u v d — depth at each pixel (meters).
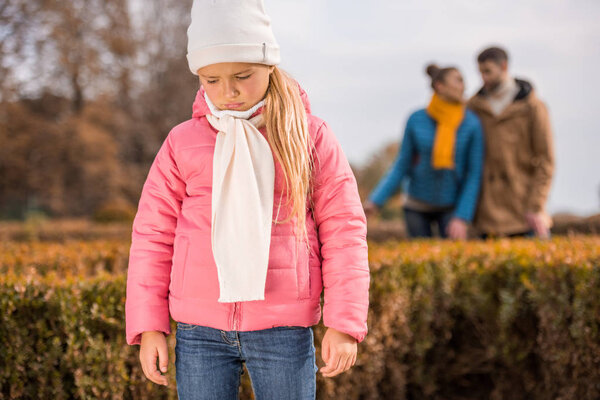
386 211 15.72
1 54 20.19
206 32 1.65
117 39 22.19
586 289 2.81
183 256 1.69
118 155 23.28
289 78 1.81
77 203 22.53
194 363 1.67
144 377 2.46
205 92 1.77
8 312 2.32
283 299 1.64
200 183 1.72
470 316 3.24
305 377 1.68
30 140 21.41
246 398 2.62
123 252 3.79
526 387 3.19
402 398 3.12
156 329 1.69
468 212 4.25
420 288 3.14
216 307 1.64
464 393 3.38
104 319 2.39
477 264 3.26
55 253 3.61
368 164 19.70
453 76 4.21
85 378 2.35
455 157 4.29
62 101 22.22
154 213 1.77
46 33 20.97
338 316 1.64
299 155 1.68
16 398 2.33
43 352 2.37
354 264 1.68
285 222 1.67
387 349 3.04
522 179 4.34
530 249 3.28
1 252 3.60
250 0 1.68
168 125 22.47
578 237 3.73
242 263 1.61
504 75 4.33
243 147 1.67
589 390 2.84
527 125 4.27
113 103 22.89
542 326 2.96
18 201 22.70
